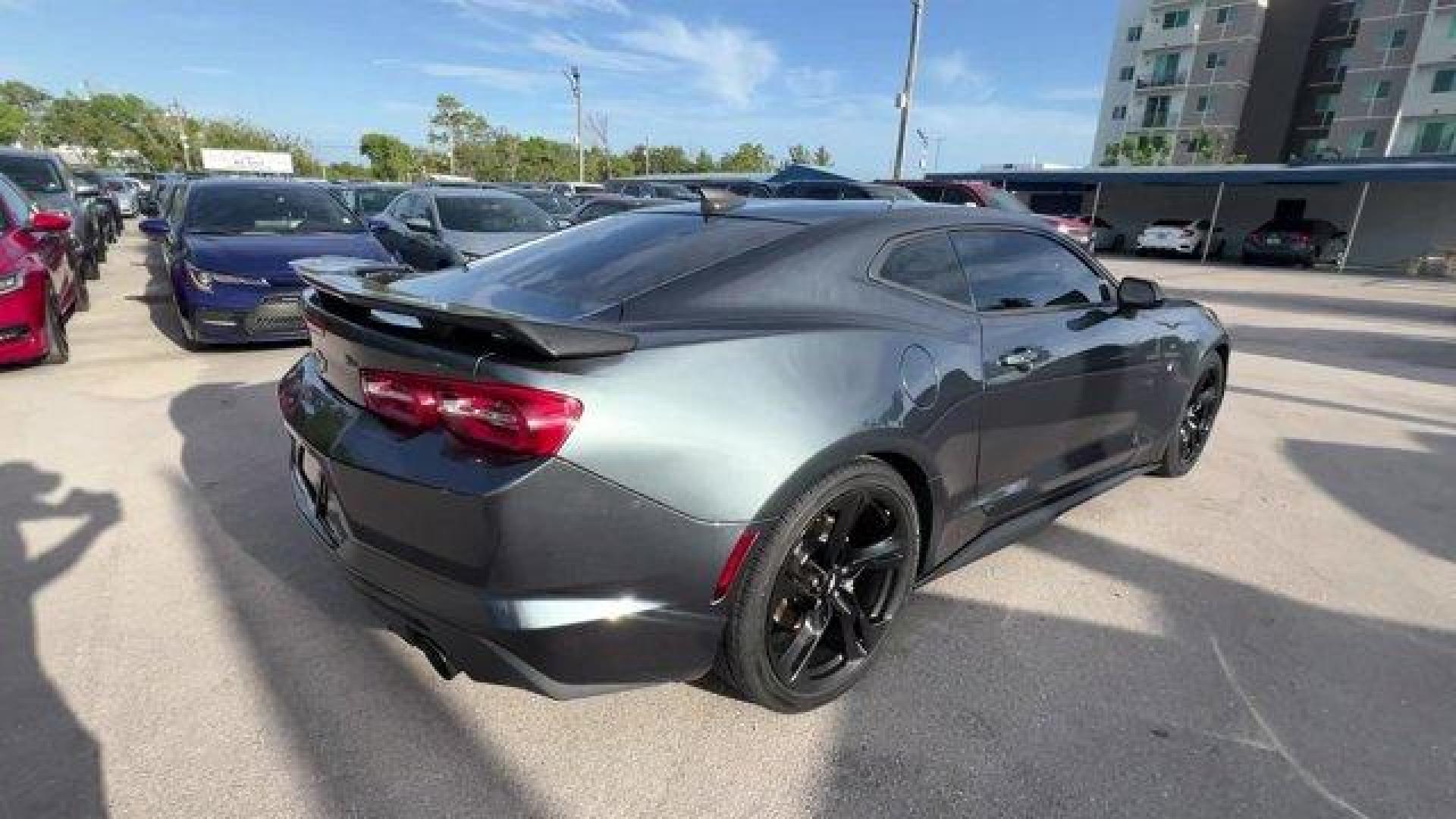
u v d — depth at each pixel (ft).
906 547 8.13
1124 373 11.27
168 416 16.05
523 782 6.71
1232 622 9.56
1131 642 9.03
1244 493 13.99
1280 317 40.96
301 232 23.89
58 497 11.98
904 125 72.59
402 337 6.29
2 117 235.20
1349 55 133.28
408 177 233.96
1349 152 132.67
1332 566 11.17
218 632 8.67
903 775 6.88
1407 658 8.91
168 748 6.95
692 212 9.40
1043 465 10.18
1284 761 7.18
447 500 5.96
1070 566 10.89
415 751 7.02
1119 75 171.12
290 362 21.03
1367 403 21.38
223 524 11.21
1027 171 114.42
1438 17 118.62
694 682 8.07
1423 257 87.25
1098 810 6.55
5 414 15.98
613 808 6.47
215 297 20.56
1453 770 7.14
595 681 6.40
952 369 8.29
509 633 6.03
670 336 6.61
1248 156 150.51
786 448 6.63
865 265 8.25
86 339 23.76
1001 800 6.63
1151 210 113.39
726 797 6.59
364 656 8.33
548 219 31.73
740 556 6.53
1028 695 8.00
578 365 5.96
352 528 6.88
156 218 26.13
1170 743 7.37
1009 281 9.75
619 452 5.99
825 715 7.63
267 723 7.30
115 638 8.50
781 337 7.02
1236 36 145.69
